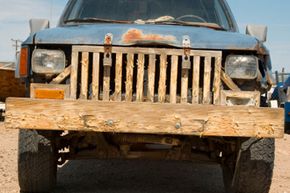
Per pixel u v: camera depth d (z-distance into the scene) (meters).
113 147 4.70
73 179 5.99
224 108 3.94
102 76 4.39
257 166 4.48
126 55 4.38
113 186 5.60
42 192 4.83
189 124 3.93
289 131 14.07
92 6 5.63
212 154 4.89
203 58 4.41
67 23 5.52
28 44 4.47
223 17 5.71
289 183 6.30
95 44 4.32
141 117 3.93
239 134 3.94
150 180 6.06
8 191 5.16
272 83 4.64
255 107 3.94
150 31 4.38
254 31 5.41
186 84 4.29
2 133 11.13
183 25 5.30
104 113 3.93
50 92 4.25
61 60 4.38
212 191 5.52
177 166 7.11
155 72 4.38
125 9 5.53
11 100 3.92
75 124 3.93
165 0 5.60
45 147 4.50
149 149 4.76
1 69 14.23
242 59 4.36
